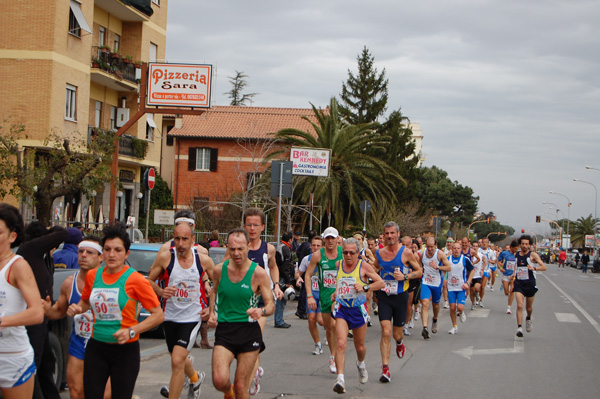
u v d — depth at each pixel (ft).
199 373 27.30
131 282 19.66
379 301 33.50
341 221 123.44
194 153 162.30
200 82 77.30
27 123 83.97
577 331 53.62
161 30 117.80
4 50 84.58
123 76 103.50
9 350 17.79
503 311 69.15
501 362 38.19
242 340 22.99
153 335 44.65
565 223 472.85
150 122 115.44
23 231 18.37
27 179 61.87
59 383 26.68
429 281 49.03
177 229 24.07
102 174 63.26
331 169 121.90
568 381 33.19
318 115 124.98
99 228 86.07
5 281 17.62
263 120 169.58
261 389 29.91
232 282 23.02
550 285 125.39
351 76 181.57
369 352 41.09
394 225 33.68
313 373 33.91
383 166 124.47
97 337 19.71
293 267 69.41
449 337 48.42
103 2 100.89
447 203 300.20
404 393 29.73
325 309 33.86
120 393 19.76
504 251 66.18
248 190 119.55
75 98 90.43
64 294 21.77
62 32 86.38
